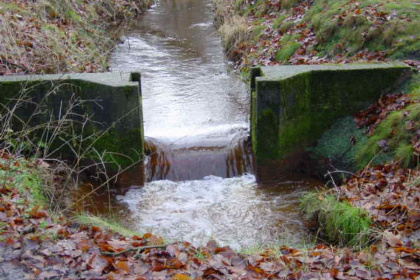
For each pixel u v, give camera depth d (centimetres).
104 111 736
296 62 1055
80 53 1130
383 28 938
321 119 798
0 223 479
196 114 952
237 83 1120
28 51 991
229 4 1664
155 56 1312
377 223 559
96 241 485
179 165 805
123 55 1316
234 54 1286
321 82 780
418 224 532
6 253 436
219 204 711
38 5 1209
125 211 696
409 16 943
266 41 1212
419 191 582
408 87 766
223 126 888
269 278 436
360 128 766
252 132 823
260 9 1414
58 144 752
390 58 887
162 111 966
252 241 609
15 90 723
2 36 970
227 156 819
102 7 1630
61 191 655
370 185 639
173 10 1914
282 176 787
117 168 758
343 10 1076
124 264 431
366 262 459
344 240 564
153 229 645
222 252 482
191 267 444
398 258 466
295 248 552
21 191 581
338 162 754
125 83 729
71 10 1358
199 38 1486
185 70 1205
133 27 1627
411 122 683
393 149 688
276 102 743
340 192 655
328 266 462
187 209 700
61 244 459
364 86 780
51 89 726
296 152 795
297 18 1219
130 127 742
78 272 423
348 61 948
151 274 429
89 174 763
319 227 615
